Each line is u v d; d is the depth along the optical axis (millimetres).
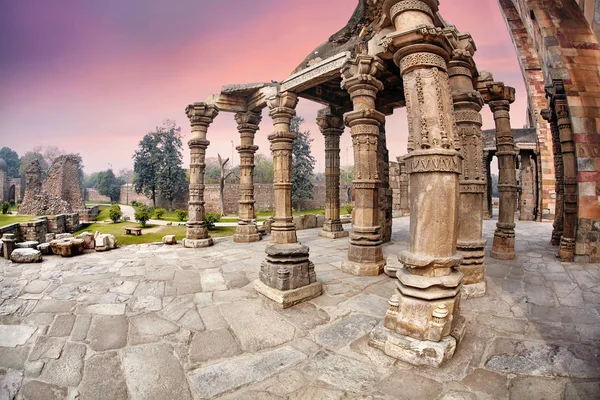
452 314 3127
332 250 8836
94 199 61469
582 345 3246
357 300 4676
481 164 5023
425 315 3074
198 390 2637
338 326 3797
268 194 36812
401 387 2607
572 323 3793
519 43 17688
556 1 6715
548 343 3295
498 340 3367
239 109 10461
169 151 38781
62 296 4918
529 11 7969
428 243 3189
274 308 4391
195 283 5605
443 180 3186
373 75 6090
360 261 6195
